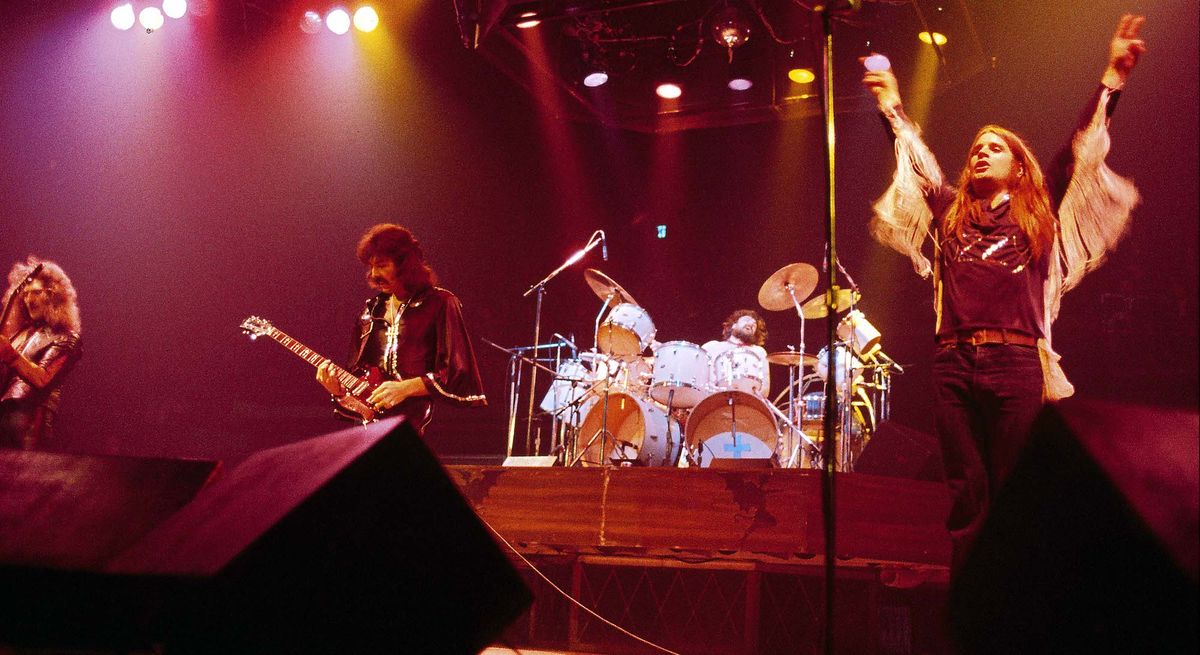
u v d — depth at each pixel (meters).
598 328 7.67
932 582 4.95
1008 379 3.26
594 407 7.27
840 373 6.18
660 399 7.38
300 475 1.69
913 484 4.53
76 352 5.56
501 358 10.16
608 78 7.11
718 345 7.83
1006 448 3.25
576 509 4.71
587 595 5.21
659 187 10.34
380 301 4.47
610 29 6.65
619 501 4.65
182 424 9.70
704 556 4.79
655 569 5.14
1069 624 1.55
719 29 6.25
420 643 1.80
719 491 4.50
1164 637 1.44
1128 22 3.34
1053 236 3.40
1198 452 1.47
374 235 4.37
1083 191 3.42
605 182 10.41
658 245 10.36
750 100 7.20
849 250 9.68
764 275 10.04
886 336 9.22
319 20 8.45
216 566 1.52
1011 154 3.48
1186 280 8.26
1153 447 1.47
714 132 10.05
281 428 9.98
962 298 3.38
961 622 1.65
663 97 7.30
